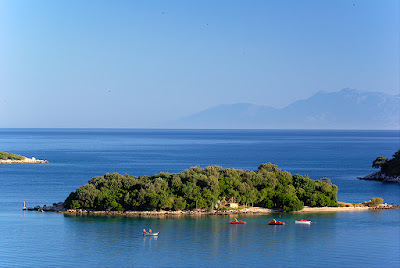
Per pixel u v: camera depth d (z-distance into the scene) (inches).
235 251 7022.6
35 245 7209.6
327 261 6638.8
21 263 6471.5
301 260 6648.6
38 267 6348.4
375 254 6924.2
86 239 7500.0
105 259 6663.4
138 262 6574.8
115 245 7234.3
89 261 6574.8
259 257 6806.1
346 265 6515.8
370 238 7687.0
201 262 6589.6
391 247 7214.6
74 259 6633.9
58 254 6840.6
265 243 7406.5
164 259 6688.0
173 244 7317.9
